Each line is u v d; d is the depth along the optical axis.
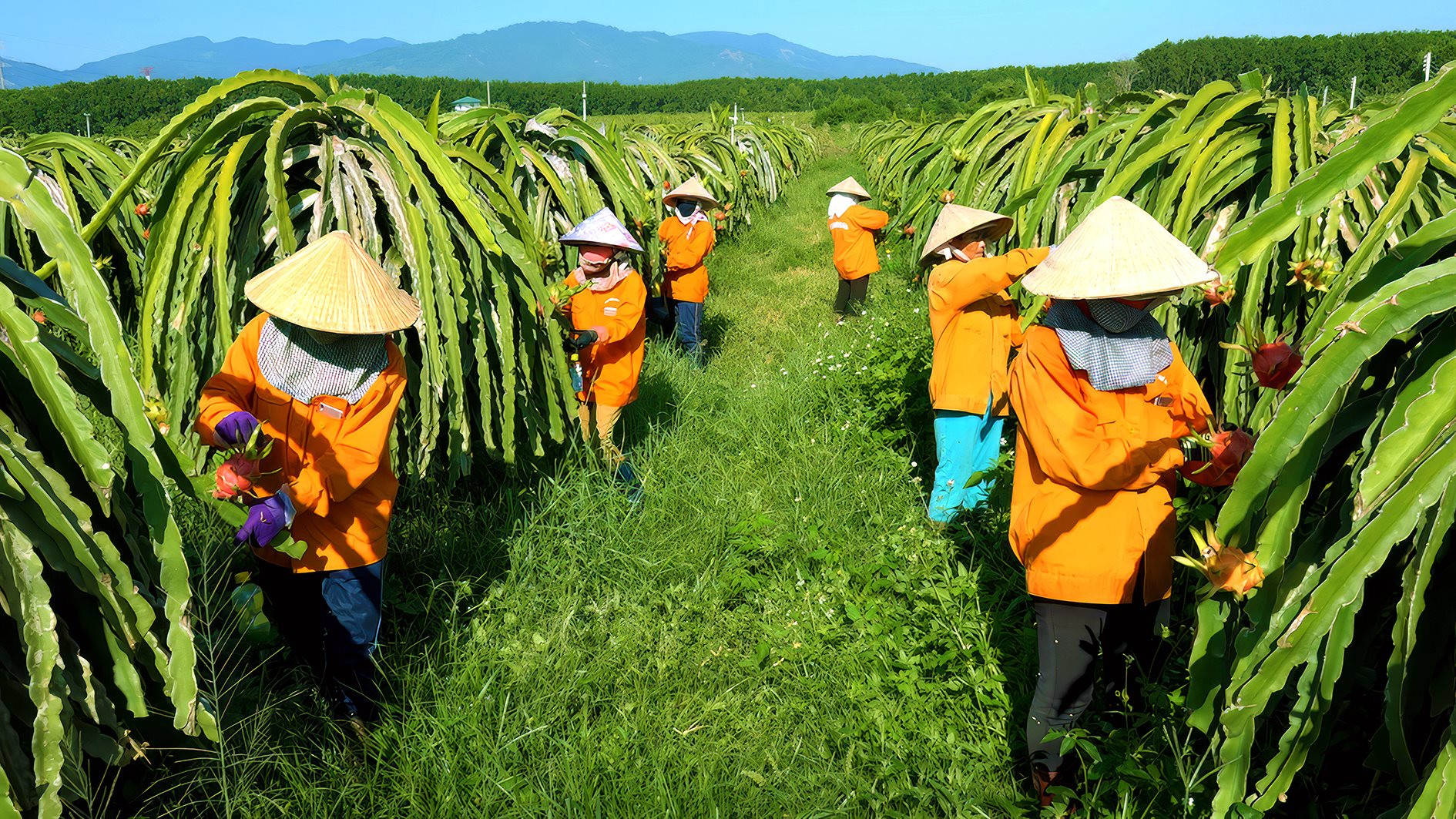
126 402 2.11
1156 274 2.49
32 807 1.91
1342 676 2.14
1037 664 3.35
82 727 2.08
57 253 2.08
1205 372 4.38
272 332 2.74
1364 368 2.12
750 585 4.05
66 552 1.95
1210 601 2.25
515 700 3.25
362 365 2.77
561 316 4.69
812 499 4.89
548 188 6.21
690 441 5.75
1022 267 4.21
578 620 3.82
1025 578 3.87
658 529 4.57
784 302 10.52
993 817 2.79
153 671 2.28
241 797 2.60
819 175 27.41
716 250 13.77
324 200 4.02
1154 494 2.71
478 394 4.48
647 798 2.80
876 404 6.07
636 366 5.00
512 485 4.71
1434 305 1.75
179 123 3.49
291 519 2.65
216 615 3.05
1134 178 4.59
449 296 3.90
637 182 9.27
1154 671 3.15
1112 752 2.66
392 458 4.07
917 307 8.84
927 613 3.68
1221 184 4.36
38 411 2.18
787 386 6.77
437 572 4.08
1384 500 1.76
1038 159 6.19
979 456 4.67
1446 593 1.96
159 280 3.78
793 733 3.21
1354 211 4.07
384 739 2.97
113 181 8.01
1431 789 1.72
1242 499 1.98
